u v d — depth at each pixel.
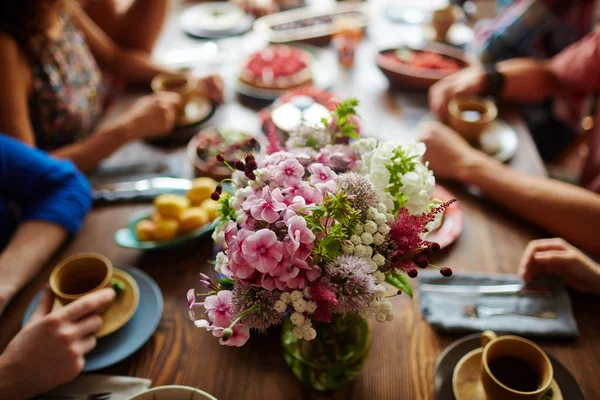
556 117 1.81
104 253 0.99
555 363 0.77
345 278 0.51
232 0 2.01
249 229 0.54
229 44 1.76
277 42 1.72
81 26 1.52
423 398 0.74
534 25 1.56
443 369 0.76
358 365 0.73
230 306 0.53
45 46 1.26
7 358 0.73
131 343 0.81
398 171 0.59
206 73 1.49
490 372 0.66
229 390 0.75
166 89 1.43
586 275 0.86
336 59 1.68
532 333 0.81
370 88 1.53
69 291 0.86
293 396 0.75
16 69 1.18
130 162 1.25
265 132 1.27
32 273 0.92
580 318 0.85
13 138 1.15
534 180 1.06
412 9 2.01
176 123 1.34
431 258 0.97
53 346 0.73
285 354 0.77
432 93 1.42
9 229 1.10
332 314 0.60
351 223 0.53
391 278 0.63
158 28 1.67
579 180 1.51
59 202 1.01
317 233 0.54
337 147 0.64
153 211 1.04
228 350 0.81
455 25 1.81
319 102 1.27
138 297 0.86
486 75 1.40
